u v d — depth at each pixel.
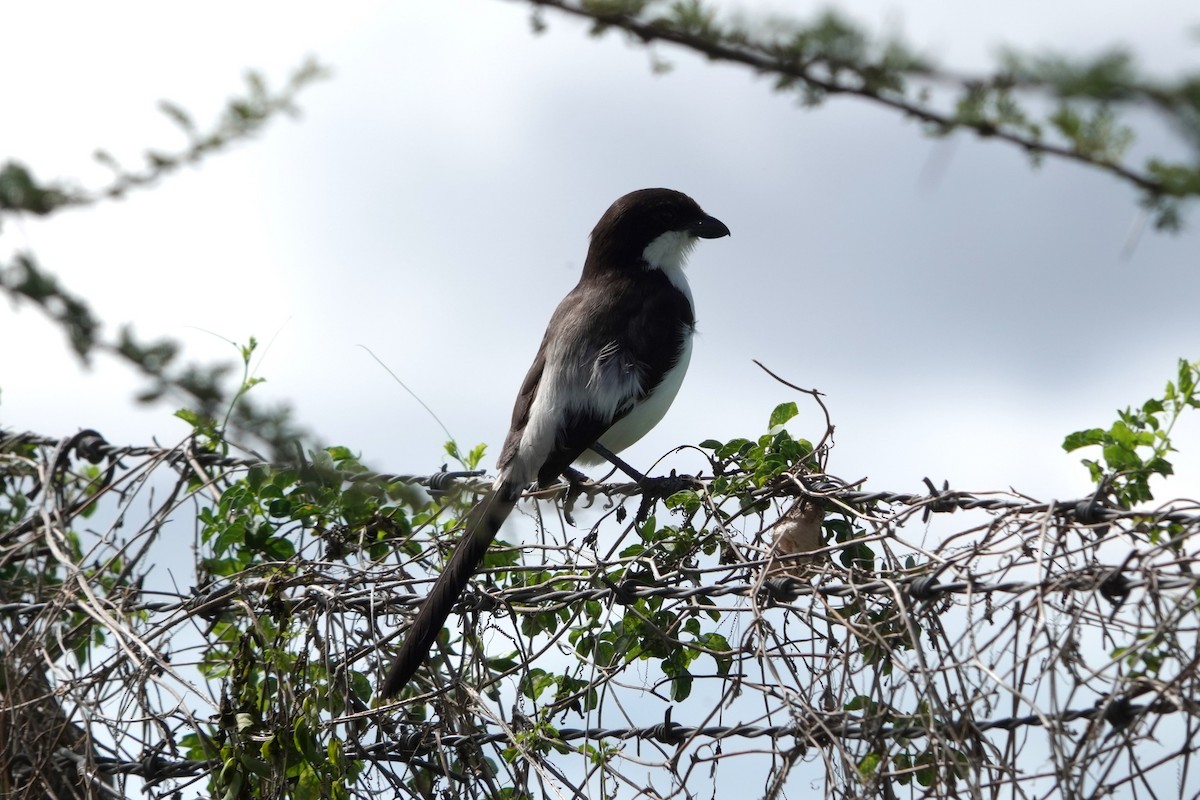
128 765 9.66
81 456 11.79
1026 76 3.63
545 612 9.28
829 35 4.02
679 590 8.43
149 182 4.81
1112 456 7.93
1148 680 6.61
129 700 9.59
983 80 3.81
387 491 7.86
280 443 4.99
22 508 12.48
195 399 4.79
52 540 10.68
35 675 10.54
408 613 9.39
